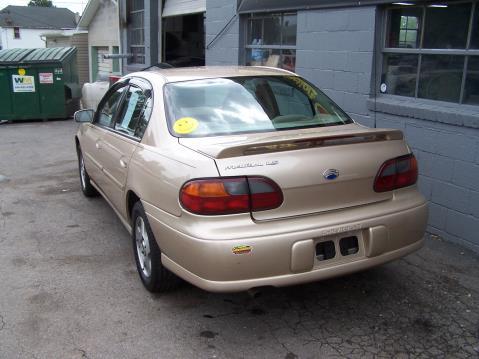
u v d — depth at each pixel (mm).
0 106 14281
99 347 3385
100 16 18203
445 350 3326
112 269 4566
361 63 5930
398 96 5676
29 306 3908
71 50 15703
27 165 8961
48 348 3375
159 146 3805
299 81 4551
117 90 5348
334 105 4453
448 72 5074
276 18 7602
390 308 3832
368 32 5789
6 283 4297
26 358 3273
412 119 5312
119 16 14609
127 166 4207
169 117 3930
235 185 3170
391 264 4551
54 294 4098
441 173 5070
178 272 3445
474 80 4816
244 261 3145
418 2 5266
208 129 3814
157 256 3836
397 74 5691
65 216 6062
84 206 6453
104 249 5035
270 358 3252
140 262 4195
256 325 3633
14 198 6855
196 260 3215
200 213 3207
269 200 3215
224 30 8734
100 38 18469
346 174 3393
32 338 3488
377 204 3561
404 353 3295
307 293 4062
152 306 3898
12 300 4000
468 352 3305
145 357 3281
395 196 3645
